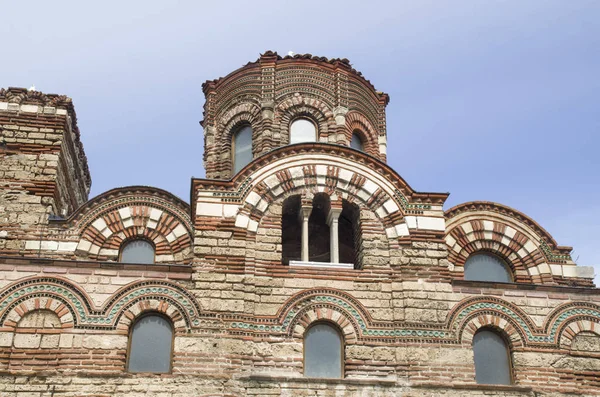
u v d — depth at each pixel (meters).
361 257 25.94
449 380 24.02
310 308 24.58
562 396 24.59
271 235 25.66
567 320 25.80
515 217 30.75
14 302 23.53
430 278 25.50
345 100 31.81
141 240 29.58
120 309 23.77
